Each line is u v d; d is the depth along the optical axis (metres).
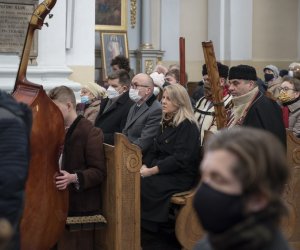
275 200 1.45
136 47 13.14
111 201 4.42
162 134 5.00
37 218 3.70
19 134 2.34
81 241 4.58
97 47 12.45
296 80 6.21
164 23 13.42
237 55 13.66
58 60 7.15
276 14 14.25
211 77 4.59
